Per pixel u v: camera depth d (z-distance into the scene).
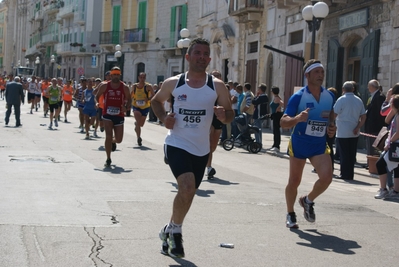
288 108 8.52
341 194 12.38
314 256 7.31
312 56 19.94
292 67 30.23
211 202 10.41
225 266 6.75
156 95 7.12
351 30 24.56
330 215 9.80
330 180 8.48
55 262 6.62
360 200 11.61
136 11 56.75
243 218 9.23
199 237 7.96
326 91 8.60
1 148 17.80
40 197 10.29
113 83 14.84
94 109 23.00
